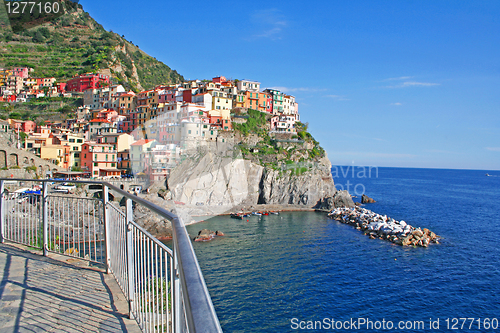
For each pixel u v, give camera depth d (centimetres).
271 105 12312
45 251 884
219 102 9938
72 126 9175
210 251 4031
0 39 15288
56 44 16450
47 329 508
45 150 6962
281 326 2655
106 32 18000
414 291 3416
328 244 5059
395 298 3247
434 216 8112
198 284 152
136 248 523
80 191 5269
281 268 3806
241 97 11181
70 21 18288
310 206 8506
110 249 764
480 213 8775
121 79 14850
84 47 16750
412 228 5859
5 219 992
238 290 3175
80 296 636
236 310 2839
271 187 8419
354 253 4644
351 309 2997
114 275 722
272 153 9544
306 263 4059
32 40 16188
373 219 6731
